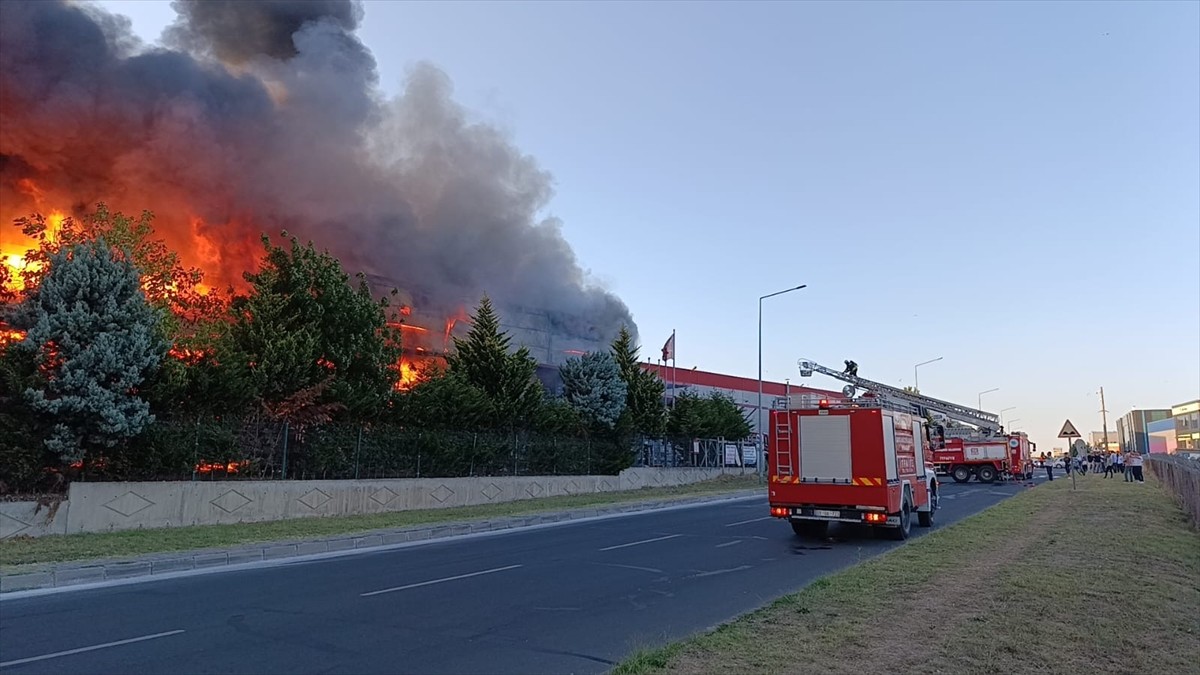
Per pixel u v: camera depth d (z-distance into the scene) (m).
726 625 7.24
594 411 33.00
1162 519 17.38
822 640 6.56
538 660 6.70
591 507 23.62
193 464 17.69
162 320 18.05
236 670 6.42
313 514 19.91
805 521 16.97
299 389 20.09
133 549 13.20
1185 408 94.00
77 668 6.50
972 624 7.05
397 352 23.61
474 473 26.34
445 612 8.80
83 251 15.95
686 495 30.30
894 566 10.70
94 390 15.24
